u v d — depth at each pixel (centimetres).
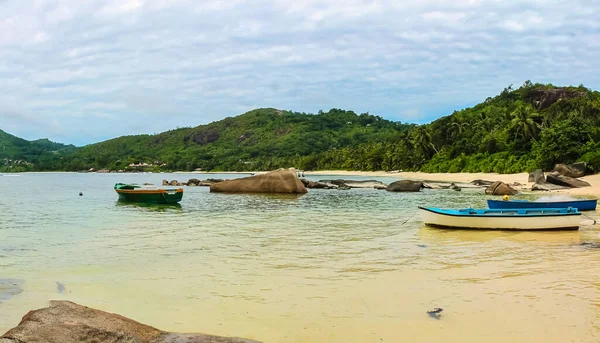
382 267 1155
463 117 10444
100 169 18175
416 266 1165
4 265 1190
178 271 1119
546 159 6238
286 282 1014
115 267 1162
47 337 557
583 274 1070
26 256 1305
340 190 4547
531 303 853
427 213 1877
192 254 1327
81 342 561
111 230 1834
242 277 1059
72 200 3522
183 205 2981
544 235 1664
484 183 5216
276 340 694
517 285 976
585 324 745
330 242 1523
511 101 11669
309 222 2056
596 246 1444
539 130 7388
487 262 1209
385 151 11200
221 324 761
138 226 1952
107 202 3291
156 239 1598
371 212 2480
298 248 1416
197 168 17012
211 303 869
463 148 8712
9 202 3344
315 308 837
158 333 622
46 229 1869
